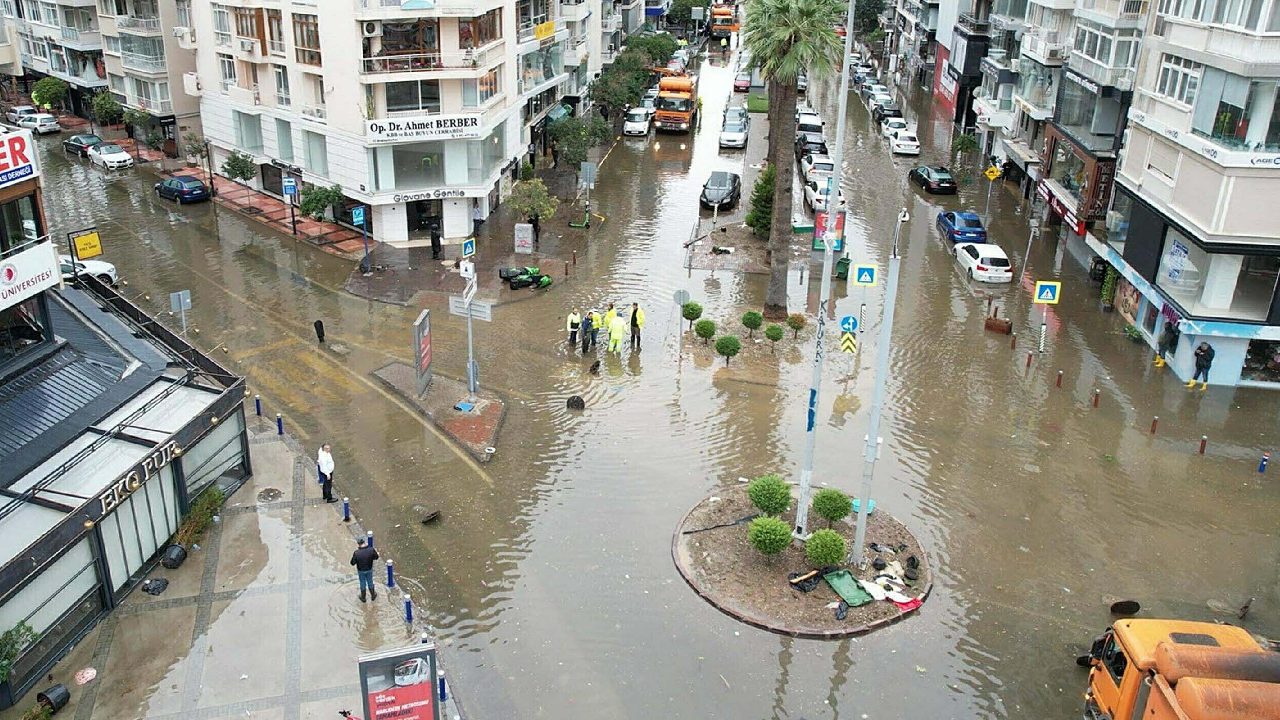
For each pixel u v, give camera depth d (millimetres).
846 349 28750
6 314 22031
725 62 97688
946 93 71938
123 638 18359
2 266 20875
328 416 27188
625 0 82500
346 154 40219
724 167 56625
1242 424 27609
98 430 21344
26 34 67250
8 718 16516
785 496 21312
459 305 27859
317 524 22172
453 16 38188
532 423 27109
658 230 44656
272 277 37656
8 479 19359
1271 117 26188
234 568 20516
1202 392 29484
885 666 18141
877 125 67938
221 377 23891
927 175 51219
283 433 26109
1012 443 26453
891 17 104000
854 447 26125
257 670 17594
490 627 18969
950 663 18266
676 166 56812
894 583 20234
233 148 48125
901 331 33844
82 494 19125
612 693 17344
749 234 44094
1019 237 44438
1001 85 51594
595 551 21391
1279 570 21344
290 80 41750
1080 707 17312
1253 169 26500
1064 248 43000
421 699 15141
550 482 24156
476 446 25516
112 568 19125
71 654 17922
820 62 32344
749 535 20469
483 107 40688
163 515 20828
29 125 61438
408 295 36094
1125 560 21578
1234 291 28688
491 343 32219
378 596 19750
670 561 21078
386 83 38719
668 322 34312
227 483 23234
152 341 25922
